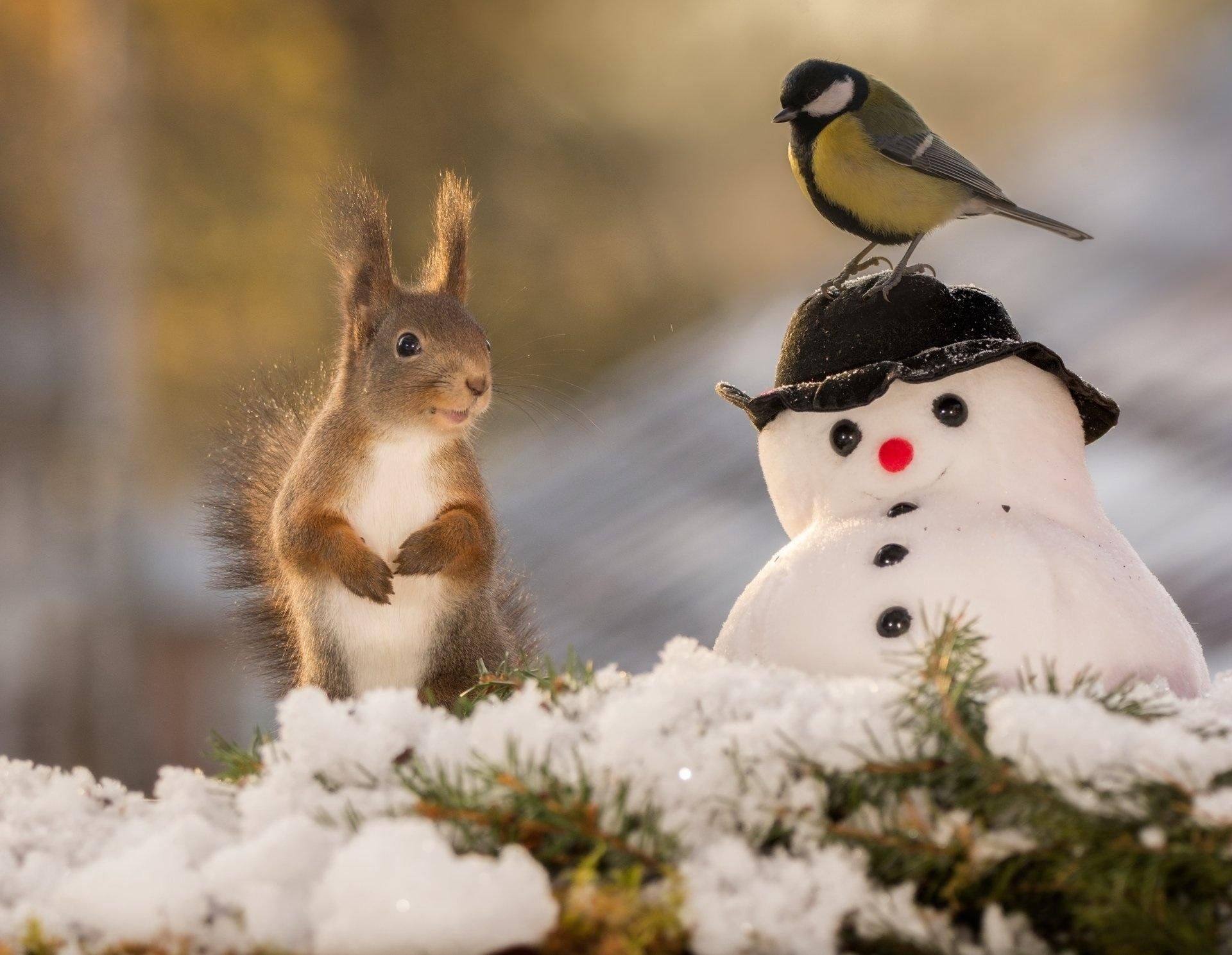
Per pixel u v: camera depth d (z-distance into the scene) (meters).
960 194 4.12
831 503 4.03
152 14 11.70
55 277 10.34
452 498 4.17
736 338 8.26
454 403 4.16
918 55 12.97
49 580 9.56
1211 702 3.96
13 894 3.88
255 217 11.77
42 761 9.27
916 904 3.85
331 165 11.93
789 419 4.05
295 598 4.17
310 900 3.77
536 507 7.53
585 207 12.73
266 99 12.05
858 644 3.99
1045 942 3.84
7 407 9.86
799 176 4.14
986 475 4.02
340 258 4.20
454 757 3.89
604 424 8.12
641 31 13.19
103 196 9.88
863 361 4.03
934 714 3.86
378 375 4.17
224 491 4.31
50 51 10.46
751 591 4.03
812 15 13.05
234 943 3.84
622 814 3.85
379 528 4.17
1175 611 4.02
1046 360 4.02
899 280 4.04
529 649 4.26
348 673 4.16
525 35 13.19
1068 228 4.15
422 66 12.82
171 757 9.50
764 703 3.90
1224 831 3.67
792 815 3.85
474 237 12.22
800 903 3.82
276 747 3.92
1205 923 3.70
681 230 12.82
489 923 3.54
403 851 3.66
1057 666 3.98
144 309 10.48
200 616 9.58
